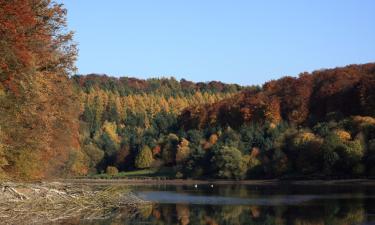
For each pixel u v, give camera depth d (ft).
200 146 378.73
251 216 118.52
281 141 333.83
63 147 148.97
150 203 150.51
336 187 237.04
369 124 297.33
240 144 352.90
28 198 102.78
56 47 122.11
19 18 89.51
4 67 90.38
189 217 116.16
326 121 345.31
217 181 340.39
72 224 90.94
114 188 144.97
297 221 109.19
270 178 324.60
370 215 116.98
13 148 114.73
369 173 275.80
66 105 133.90
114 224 94.68
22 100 101.86
